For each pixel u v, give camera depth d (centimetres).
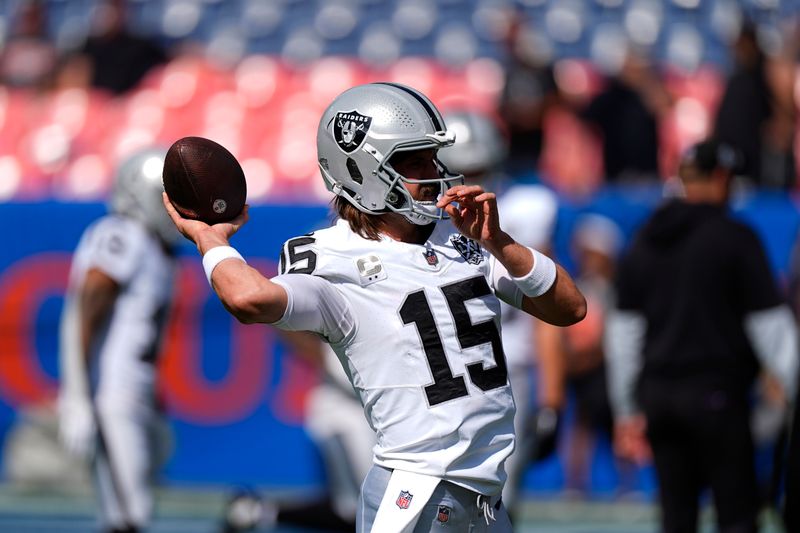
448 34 4866
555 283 1096
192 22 4997
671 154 3559
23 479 2762
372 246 1096
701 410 1817
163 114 3750
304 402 2720
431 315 1081
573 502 2644
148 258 1931
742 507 1822
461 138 1805
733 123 3161
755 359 1839
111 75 3928
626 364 1948
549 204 1905
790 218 2689
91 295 1905
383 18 4944
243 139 3659
